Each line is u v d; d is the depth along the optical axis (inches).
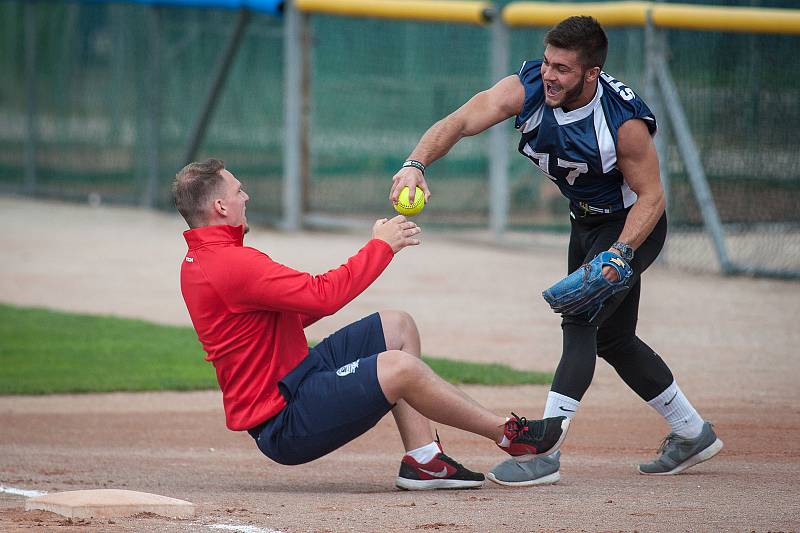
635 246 642.8
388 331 681.0
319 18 2439.7
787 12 1726.1
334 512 592.4
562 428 666.8
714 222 1775.3
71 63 2728.8
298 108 2230.6
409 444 682.2
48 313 1460.4
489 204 2239.2
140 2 2461.9
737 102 1878.7
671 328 1339.8
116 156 2667.3
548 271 1774.1
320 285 620.1
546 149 654.5
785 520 561.0
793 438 861.8
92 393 1090.1
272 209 2336.4
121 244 2054.6
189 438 920.9
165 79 2491.4
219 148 2418.8
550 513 584.4
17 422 975.6
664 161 1813.5
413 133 2393.0
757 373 1104.2
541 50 2188.7
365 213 2347.4
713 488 674.8
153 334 1348.4
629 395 1047.0
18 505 632.4
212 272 627.2
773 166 1897.1
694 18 1739.7
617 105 638.5
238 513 589.9
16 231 2215.8
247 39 2330.2
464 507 605.6
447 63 2365.9
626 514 579.2
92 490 617.0
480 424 658.8
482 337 1307.8
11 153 2891.2
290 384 636.7
